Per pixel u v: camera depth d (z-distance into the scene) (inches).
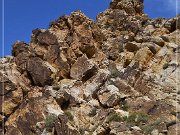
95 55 1835.6
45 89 1610.5
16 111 1562.5
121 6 2148.1
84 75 1707.7
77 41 1822.1
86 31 1867.6
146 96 1526.8
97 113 1492.4
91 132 1393.9
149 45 1777.8
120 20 2055.9
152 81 1595.7
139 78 1606.8
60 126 1365.7
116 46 1891.0
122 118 1373.0
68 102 1567.4
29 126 1475.1
